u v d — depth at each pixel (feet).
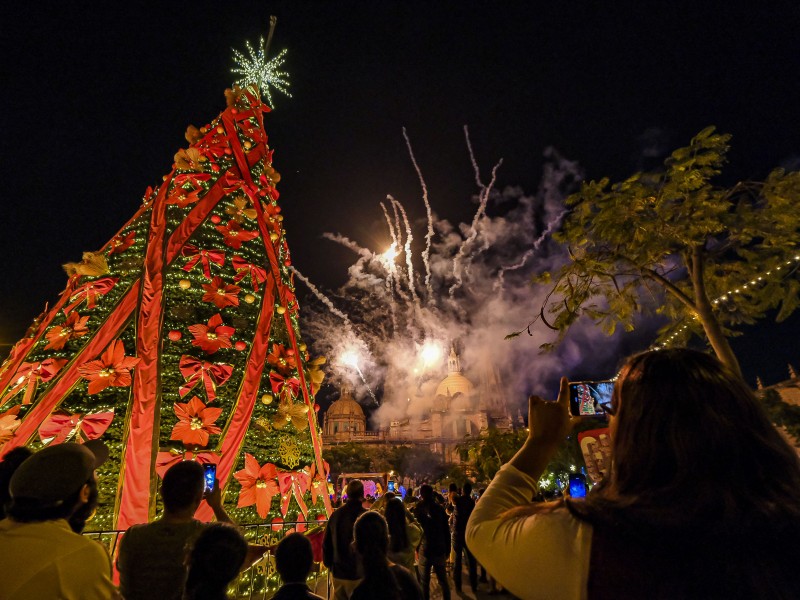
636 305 38.45
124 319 28.55
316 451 33.47
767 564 3.24
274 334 33.88
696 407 4.02
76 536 7.86
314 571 29.53
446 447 326.85
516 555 4.12
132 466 24.56
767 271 33.71
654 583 3.34
